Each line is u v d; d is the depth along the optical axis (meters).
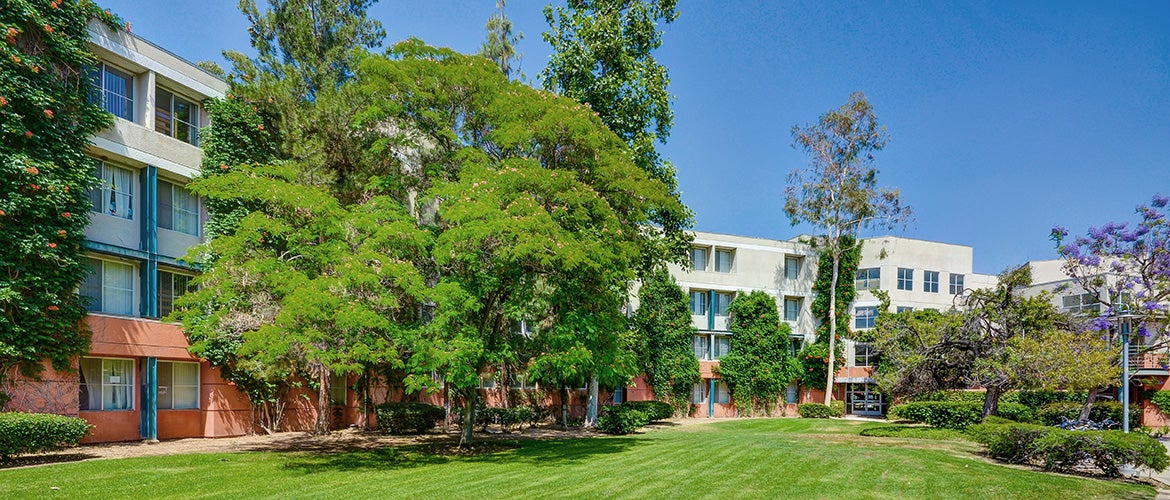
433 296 13.38
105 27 17.91
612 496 10.27
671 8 23.50
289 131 20.33
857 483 11.45
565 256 13.08
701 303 39.31
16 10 15.41
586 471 12.77
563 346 14.96
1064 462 13.81
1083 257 32.12
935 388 23.17
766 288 40.38
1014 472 13.07
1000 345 22.20
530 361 16.62
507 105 15.50
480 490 10.73
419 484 11.30
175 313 15.38
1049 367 20.16
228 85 21.23
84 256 17.16
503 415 25.39
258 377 19.45
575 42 23.19
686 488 10.94
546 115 15.31
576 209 14.80
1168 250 30.42
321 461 14.38
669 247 24.45
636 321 33.28
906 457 14.75
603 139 16.00
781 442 18.81
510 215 13.74
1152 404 30.62
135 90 19.12
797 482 11.52
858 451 15.83
